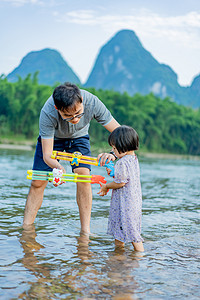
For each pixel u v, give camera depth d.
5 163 9.38
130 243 2.90
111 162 3.00
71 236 2.96
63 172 2.91
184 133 39.03
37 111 27.80
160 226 3.51
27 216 3.27
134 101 36.28
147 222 3.66
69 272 2.13
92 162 3.03
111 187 2.89
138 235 2.77
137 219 2.82
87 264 2.29
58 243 2.72
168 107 38.47
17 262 2.25
